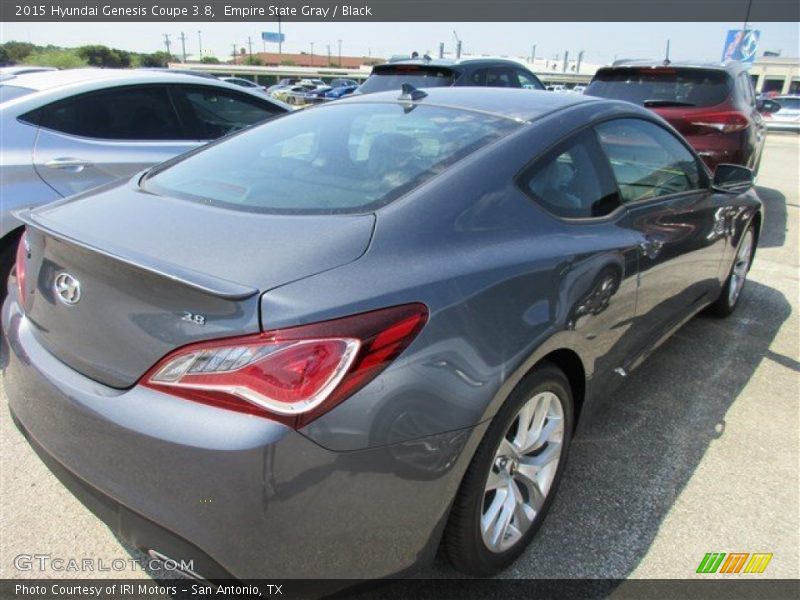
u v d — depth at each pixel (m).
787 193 10.05
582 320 2.24
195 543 1.59
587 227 2.42
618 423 3.16
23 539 2.31
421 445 1.67
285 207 2.01
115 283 1.70
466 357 1.76
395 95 2.86
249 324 1.53
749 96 6.98
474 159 2.18
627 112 2.95
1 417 3.04
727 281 4.26
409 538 1.75
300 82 51.00
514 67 8.46
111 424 1.65
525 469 2.20
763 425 3.17
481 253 1.96
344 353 1.54
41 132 3.95
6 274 3.73
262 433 1.49
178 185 2.32
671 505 2.57
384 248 1.79
